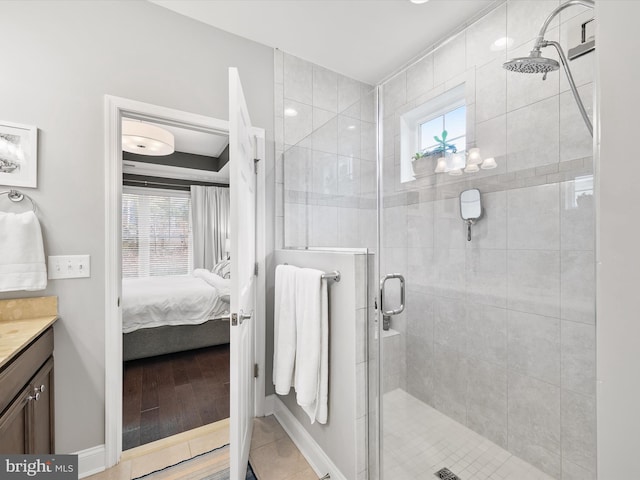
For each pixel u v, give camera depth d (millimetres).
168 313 3139
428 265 1320
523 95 1054
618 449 316
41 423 1308
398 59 2291
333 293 1483
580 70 910
